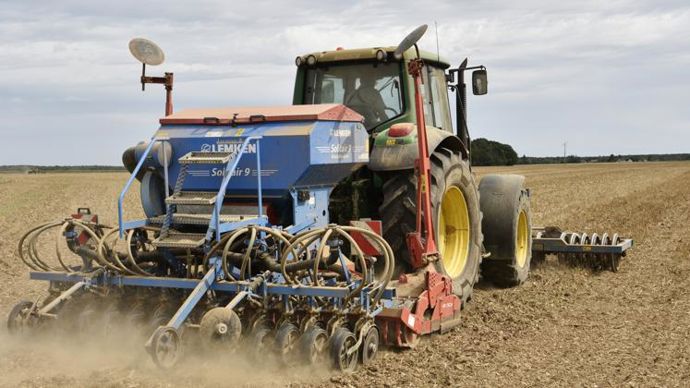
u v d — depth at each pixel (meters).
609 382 5.72
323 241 5.83
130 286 6.52
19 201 29.30
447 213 8.54
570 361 6.32
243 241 6.17
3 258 12.38
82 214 7.18
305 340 5.75
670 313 8.20
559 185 37.59
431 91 8.93
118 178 62.28
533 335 7.28
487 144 70.62
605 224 18.22
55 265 11.59
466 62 9.73
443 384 5.65
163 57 8.00
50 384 5.42
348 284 6.00
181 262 6.70
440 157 7.82
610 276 10.83
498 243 9.72
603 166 82.06
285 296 5.95
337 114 6.93
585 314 8.26
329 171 6.84
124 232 6.47
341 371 5.82
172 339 5.52
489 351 6.63
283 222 6.77
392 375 5.85
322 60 8.46
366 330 6.11
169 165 6.97
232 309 5.76
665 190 31.83
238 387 5.40
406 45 6.84
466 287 8.39
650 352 6.58
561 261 11.60
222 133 6.79
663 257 12.52
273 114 6.80
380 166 7.52
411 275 7.22
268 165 6.58
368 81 8.42
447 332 7.34
